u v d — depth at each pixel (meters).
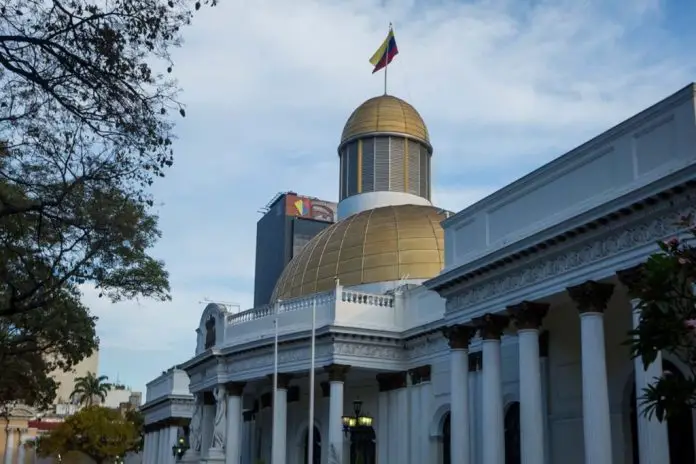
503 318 33.44
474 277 34.22
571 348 34.69
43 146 21.36
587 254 28.09
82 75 18.50
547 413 35.38
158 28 18.58
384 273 51.84
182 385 83.94
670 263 12.80
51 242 27.38
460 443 34.75
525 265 31.25
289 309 50.81
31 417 107.00
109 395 183.75
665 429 24.30
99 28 18.19
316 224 117.50
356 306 47.66
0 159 24.25
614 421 31.77
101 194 24.30
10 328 38.19
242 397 56.09
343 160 66.12
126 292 30.78
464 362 35.53
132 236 27.69
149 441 94.06
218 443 52.62
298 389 54.72
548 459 34.81
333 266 53.91
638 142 27.08
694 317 12.66
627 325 31.56
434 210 57.47
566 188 30.45
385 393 48.22
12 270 29.19
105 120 19.36
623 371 31.58
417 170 64.56
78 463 123.50
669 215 24.64
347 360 46.09
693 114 24.67
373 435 48.53
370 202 62.59
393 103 66.31
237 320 54.91
